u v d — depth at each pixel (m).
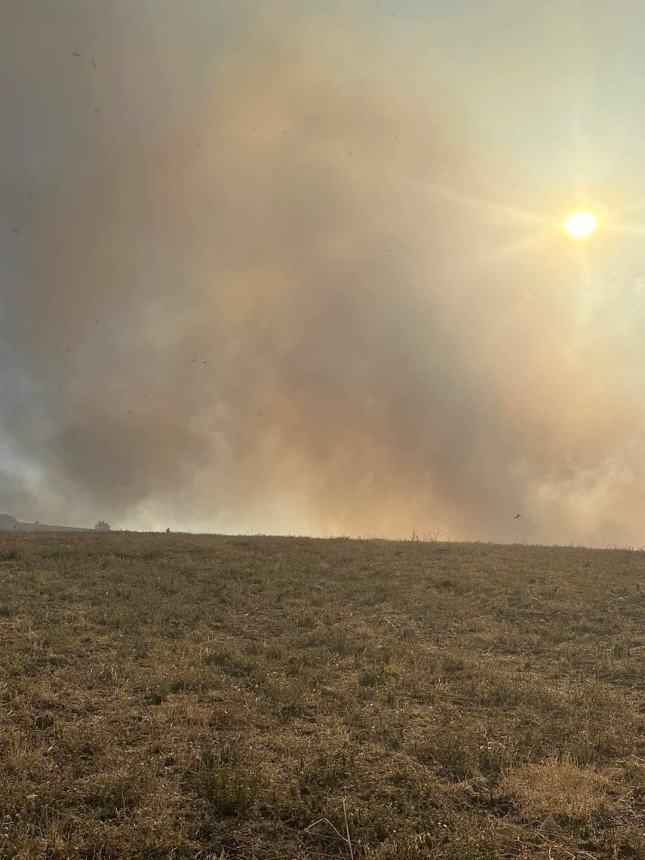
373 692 9.28
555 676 10.67
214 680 9.52
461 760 6.92
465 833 5.49
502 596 16.42
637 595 16.72
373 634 12.96
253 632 12.90
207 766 6.65
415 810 5.99
